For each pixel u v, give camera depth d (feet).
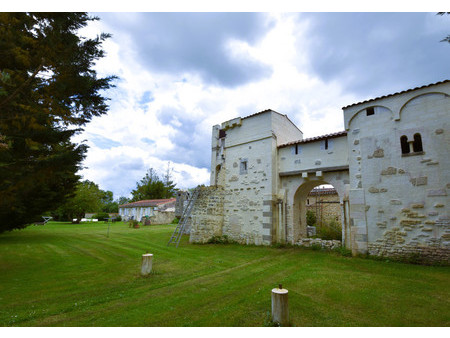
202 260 32.14
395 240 29.66
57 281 23.24
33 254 35.17
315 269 25.82
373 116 33.37
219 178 52.06
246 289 20.29
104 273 26.20
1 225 41.88
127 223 112.68
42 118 21.34
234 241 47.26
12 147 20.47
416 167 29.30
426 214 27.99
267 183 43.96
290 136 51.88
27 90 19.98
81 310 16.43
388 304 16.34
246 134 49.32
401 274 23.52
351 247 32.86
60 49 19.12
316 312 15.17
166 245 44.75
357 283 20.81
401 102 31.22
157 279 24.03
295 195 43.29
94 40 21.24
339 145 37.96
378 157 32.22
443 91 28.48
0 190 16.06
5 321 14.57
